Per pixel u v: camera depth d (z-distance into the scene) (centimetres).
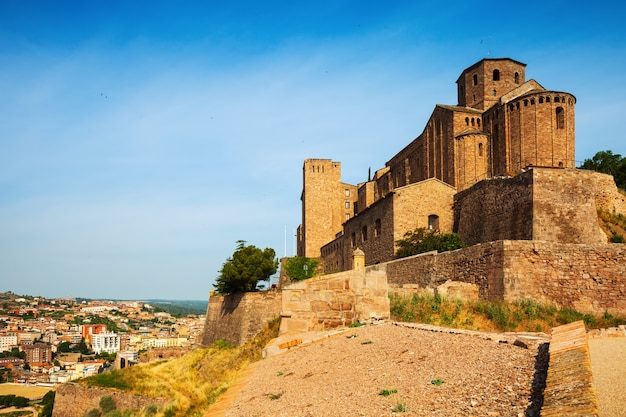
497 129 7438
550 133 6862
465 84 8538
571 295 3578
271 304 5703
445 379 1287
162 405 4306
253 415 1338
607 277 3562
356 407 1198
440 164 8106
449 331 1931
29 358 18712
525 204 5294
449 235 6200
